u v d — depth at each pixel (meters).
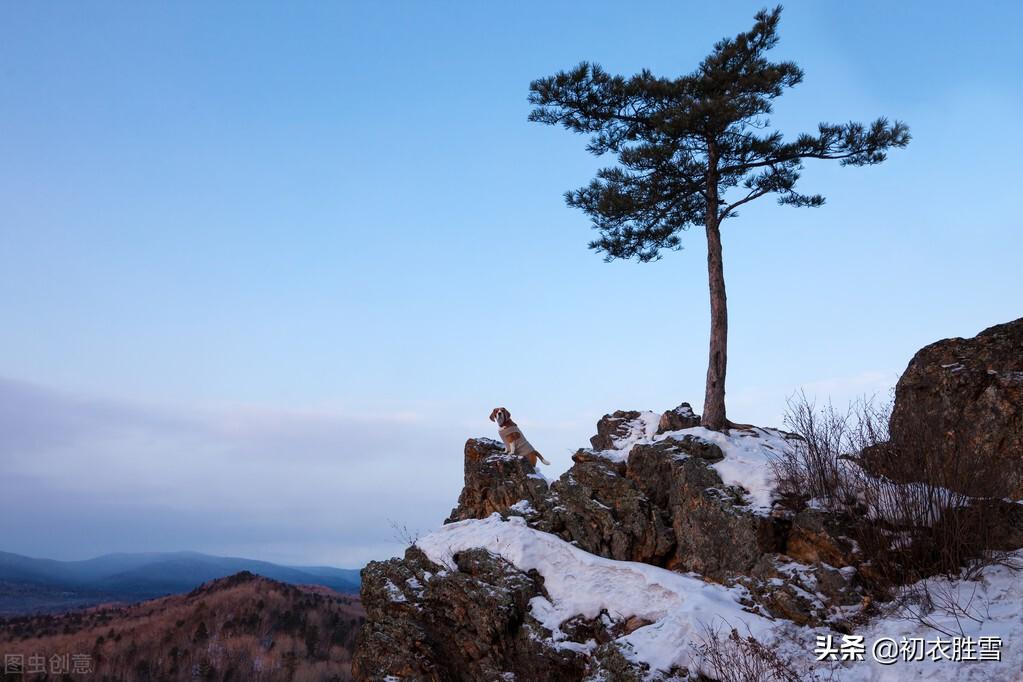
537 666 14.11
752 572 14.09
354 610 95.44
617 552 16.36
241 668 77.06
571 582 15.36
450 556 17.09
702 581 14.91
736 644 11.93
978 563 12.81
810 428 15.41
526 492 19.30
